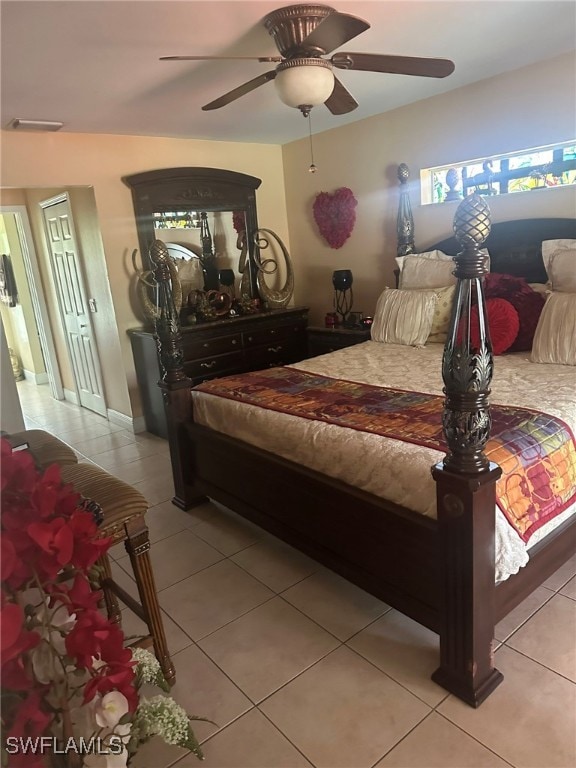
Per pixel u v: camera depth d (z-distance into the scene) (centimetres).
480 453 160
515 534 178
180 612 233
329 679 190
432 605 188
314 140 493
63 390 616
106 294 455
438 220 413
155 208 452
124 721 104
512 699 175
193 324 461
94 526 104
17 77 275
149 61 268
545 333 293
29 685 90
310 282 538
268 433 254
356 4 229
